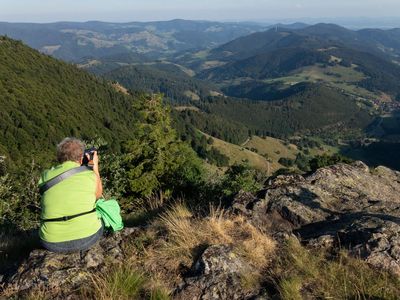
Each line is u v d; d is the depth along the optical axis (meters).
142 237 5.63
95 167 5.47
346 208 7.33
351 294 4.42
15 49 189.88
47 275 4.80
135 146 17.88
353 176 9.21
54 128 114.25
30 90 138.88
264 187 8.36
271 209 6.88
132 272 4.64
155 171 16.83
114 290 4.44
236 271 4.82
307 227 6.45
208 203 8.13
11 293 4.66
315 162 23.45
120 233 5.89
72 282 4.73
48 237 5.03
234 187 11.24
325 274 4.77
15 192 13.30
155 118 18.88
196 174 12.86
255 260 5.09
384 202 7.70
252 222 6.24
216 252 5.00
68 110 135.12
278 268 4.96
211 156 145.38
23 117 108.62
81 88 185.50
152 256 5.18
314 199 7.39
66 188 5.00
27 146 92.56
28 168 14.45
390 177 10.37
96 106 165.88
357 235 5.50
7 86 132.75
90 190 5.13
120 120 168.25
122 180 15.84
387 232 5.45
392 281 4.67
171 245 5.32
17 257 6.21
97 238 5.26
